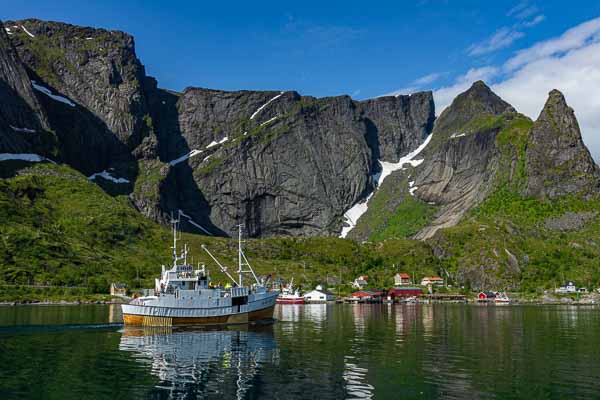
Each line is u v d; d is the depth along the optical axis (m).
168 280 100.75
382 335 88.56
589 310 179.12
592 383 50.69
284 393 46.56
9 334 86.25
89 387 49.06
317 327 102.94
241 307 105.38
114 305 182.75
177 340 80.06
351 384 49.94
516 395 46.25
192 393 46.75
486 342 79.50
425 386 49.19
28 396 46.03
